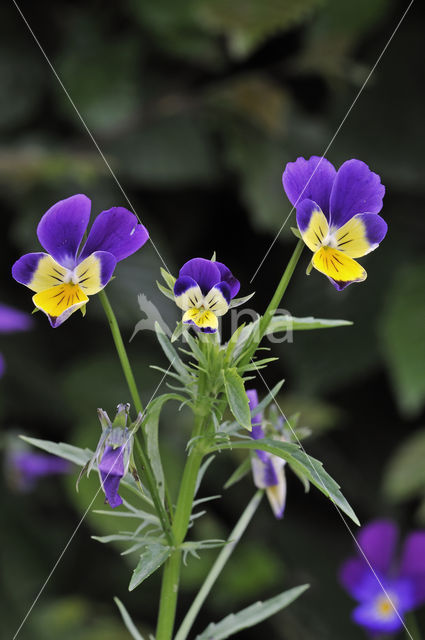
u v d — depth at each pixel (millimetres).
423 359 769
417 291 799
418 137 905
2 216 886
